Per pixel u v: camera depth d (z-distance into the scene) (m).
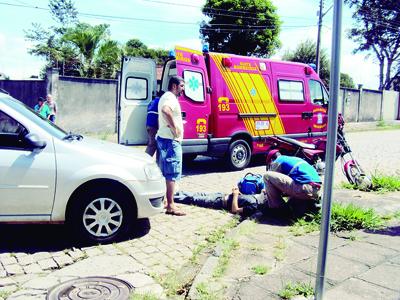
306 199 5.77
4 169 4.48
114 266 4.22
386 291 3.62
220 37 35.09
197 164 11.05
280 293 3.52
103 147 5.12
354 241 4.94
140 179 4.91
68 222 4.78
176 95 6.02
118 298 3.51
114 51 24.72
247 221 5.62
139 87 9.33
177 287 3.80
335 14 2.86
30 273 4.00
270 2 34.41
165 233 5.29
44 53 29.70
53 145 4.67
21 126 4.67
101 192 4.77
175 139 5.94
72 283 3.79
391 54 40.91
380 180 7.96
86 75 24.52
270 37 34.66
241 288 3.66
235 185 8.36
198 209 6.45
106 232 4.85
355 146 15.91
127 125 9.20
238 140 9.83
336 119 2.93
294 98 10.88
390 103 34.69
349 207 5.68
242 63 9.80
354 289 3.65
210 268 4.08
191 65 8.88
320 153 8.90
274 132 10.47
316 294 3.18
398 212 6.15
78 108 18.09
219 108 9.30
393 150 14.62
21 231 5.17
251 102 9.91
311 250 4.64
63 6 32.16
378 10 39.81
